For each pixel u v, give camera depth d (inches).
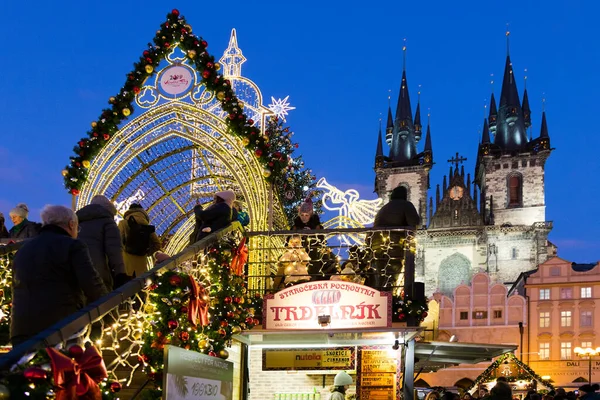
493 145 4773.6
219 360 284.7
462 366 2225.6
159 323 253.4
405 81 5334.6
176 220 590.9
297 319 393.4
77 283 221.1
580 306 2474.2
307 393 459.5
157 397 248.5
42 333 173.3
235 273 372.8
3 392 145.6
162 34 502.0
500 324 2532.0
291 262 451.8
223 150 486.9
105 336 291.4
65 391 160.4
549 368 2458.2
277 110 631.8
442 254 4421.8
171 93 502.6
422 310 395.9
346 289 392.8
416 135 5378.9
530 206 4606.3
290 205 895.7
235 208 431.8
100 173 509.7
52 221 224.4
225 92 489.7
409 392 414.9
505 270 4330.7
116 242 303.4
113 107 501.0
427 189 4940.9
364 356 429.7
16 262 217.2
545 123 4724.4
